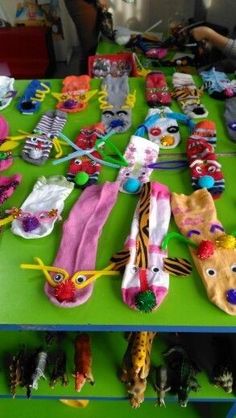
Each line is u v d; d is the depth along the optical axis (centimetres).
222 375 71
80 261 59
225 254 59
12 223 65
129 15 161
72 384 74
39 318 54
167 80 99
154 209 66
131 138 79
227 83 92
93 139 80
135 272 57
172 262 59
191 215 65
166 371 73
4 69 176
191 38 136
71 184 71
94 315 54
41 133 82
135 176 73
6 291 57
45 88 96
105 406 87
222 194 69
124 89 94
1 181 73
